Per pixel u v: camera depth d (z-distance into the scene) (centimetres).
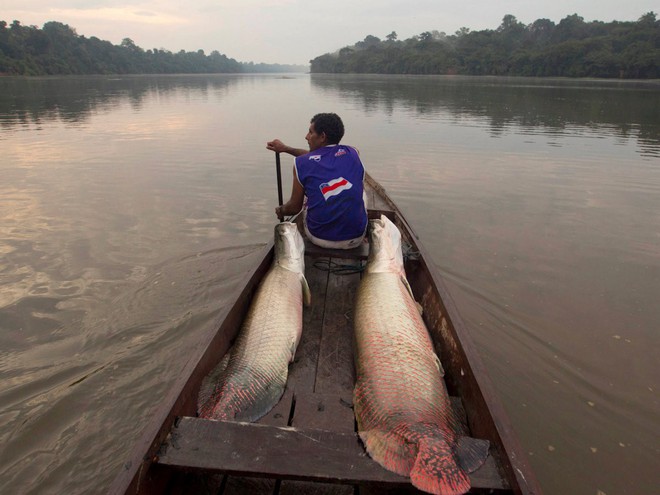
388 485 197
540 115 1912
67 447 322
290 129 1551
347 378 296
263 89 4391
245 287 363
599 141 1323
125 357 407
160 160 1077
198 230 671
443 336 327
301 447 208
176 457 202
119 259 580
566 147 1243
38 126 1579
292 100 2875
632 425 345
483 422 232
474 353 273
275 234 401
